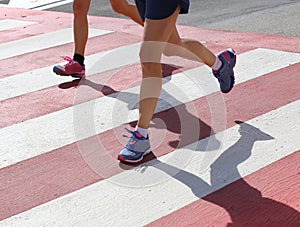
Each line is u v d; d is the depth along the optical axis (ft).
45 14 34.58
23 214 13.61
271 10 32.30
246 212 13.15
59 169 15.58
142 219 13.14
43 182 14.98
